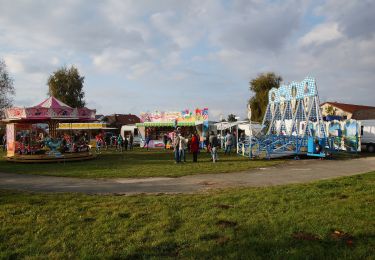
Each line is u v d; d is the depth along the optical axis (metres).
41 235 6.33
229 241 5.75
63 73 73.56
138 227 6.69
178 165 18.78
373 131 30.38
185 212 7.64
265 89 65.44
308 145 22.53
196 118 39.91
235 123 40.19
